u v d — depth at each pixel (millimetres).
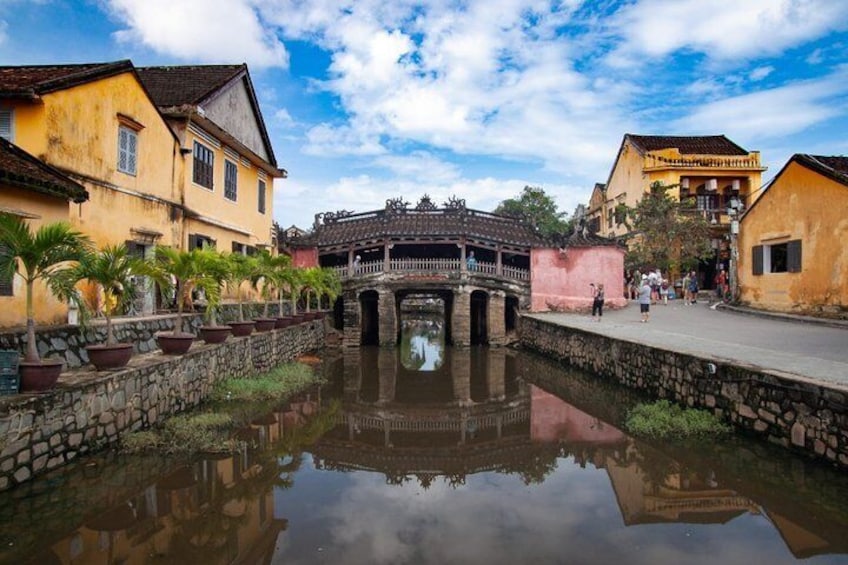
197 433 9312
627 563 5551
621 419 11914
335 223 30594
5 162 8758
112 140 12555
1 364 6879
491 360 22672
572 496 7531
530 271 28141
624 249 28438
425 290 28375
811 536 6094
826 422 7418
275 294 23312
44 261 7488
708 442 9141
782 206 19016
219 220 17828
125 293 9102
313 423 11680
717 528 6359
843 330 14797
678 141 36625
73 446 7441
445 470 8828
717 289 27516
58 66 12812
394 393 15508
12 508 6359
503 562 5582
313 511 6953
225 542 5980
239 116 20016
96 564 5426
